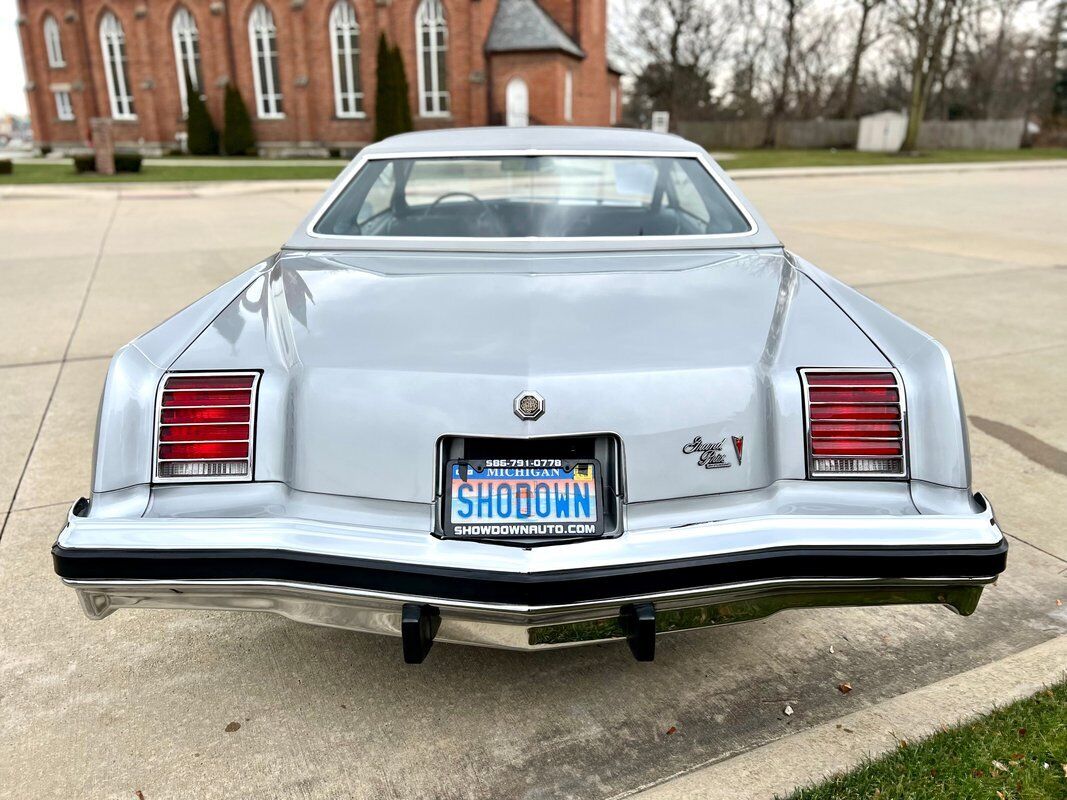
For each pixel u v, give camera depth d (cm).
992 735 197
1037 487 342
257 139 3459
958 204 1496
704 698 221
